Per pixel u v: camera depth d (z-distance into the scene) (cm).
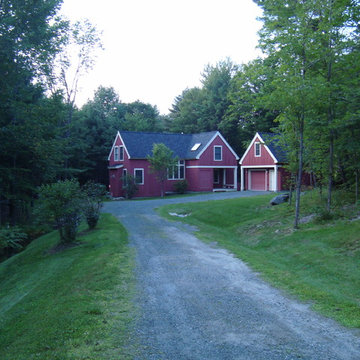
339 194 1659
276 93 1268
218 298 711
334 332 541
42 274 1102
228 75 5412
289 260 1017
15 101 1933
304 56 1328
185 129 5853
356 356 468
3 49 1789
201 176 3862
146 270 935
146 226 1703
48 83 2477
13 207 2181
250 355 476
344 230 1152
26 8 1845
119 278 862
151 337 537
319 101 1261
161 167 3500
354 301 678
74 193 1452
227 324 582
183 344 512
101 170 4672
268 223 1521
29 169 2105
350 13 1316
